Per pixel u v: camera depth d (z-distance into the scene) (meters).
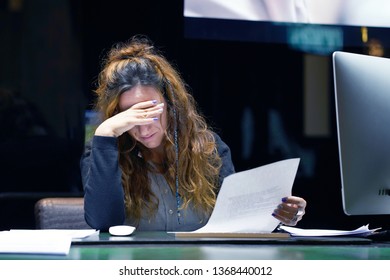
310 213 6.16
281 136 6.12
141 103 2.89
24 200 5.66
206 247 2.26
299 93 6.11
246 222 2.49
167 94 3.11
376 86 2.65
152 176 3.13
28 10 5.80
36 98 5.81
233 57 5.99
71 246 2.26
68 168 5.80
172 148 3.08
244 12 5.62
